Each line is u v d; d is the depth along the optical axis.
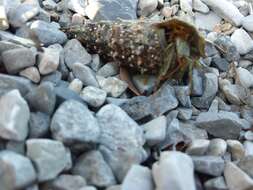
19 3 0.12
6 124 0.08
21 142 0.09
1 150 0.08
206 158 0.10
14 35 0.11
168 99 0.11
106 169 0.09
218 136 0.11
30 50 0.10
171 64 0.11
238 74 0.12
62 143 0.09
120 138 0.09
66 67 0.11
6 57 0.10
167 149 0.10
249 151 0.10
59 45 0.11
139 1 0.14
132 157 0.09
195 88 0.11
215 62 0.13
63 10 0.13
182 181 0.08
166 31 0.11
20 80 0.10
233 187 0.09
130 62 0.11
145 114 0.10
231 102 0.12
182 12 0.14
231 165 0.09
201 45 0.11
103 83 0.11
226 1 0.14
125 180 0.08
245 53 0.13
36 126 0.09
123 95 0.11
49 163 0.08
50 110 0.09
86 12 0.13
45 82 0.10
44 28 0.11
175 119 0.10
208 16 0.14
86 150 0.09
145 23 0.11
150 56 0.11
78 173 0.09
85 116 0.09
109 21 0.12
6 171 0.08
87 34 0.12
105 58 0.12
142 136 0.09
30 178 0.08
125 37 0.11
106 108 0.10
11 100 0.09
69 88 0.10
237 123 0.11
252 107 0.12
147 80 0.11
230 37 0.13
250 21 0.13
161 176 0.08
